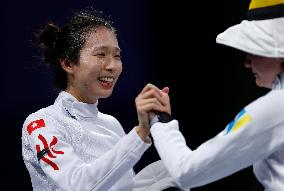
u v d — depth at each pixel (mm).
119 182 5617
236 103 9992
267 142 3939
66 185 4945
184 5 9891
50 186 5473
